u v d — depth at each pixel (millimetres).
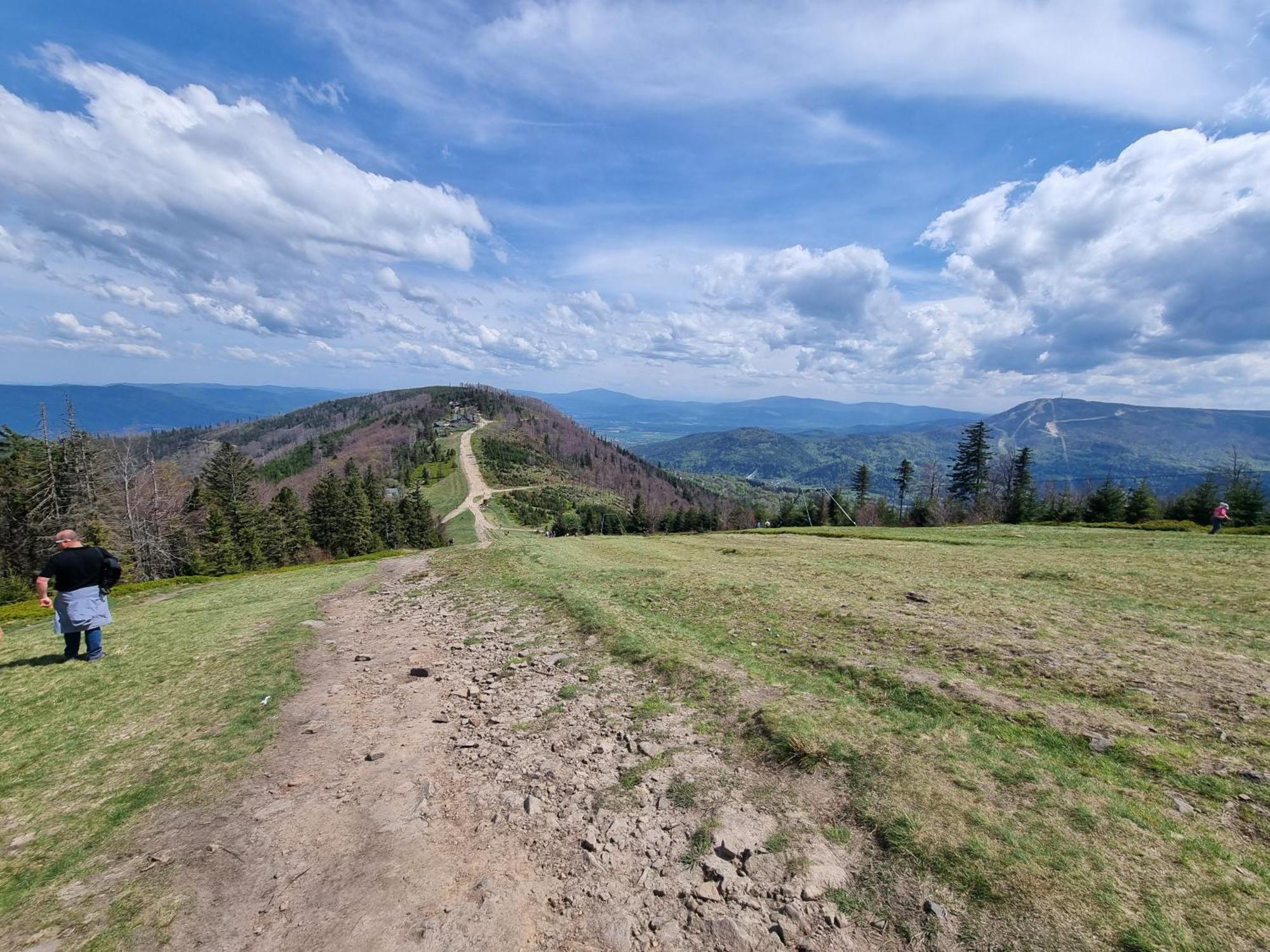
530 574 19609
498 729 7633
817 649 9602
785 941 3926
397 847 5121
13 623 19109
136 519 48844
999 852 4449
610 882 4578
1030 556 21188
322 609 17297
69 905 4406
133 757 7004
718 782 5844
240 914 4312
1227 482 52156
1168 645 9156
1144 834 4621
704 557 25766
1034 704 7023
